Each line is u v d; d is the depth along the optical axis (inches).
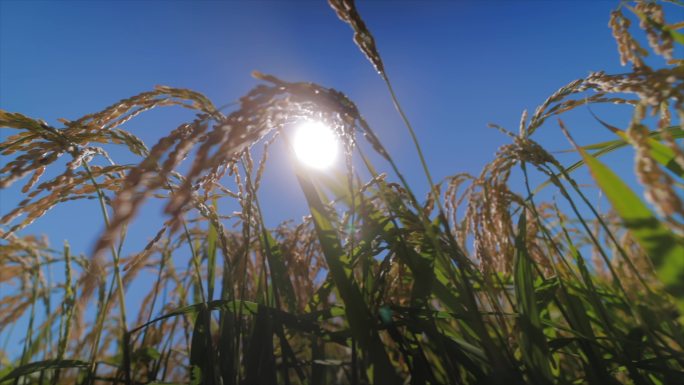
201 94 17.9
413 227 19.1
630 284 21.6
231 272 19.2
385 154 16.0
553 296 21.2
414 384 17.1
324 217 17.3
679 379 16.1
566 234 20.6
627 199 12.9
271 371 17.3
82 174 17.9
